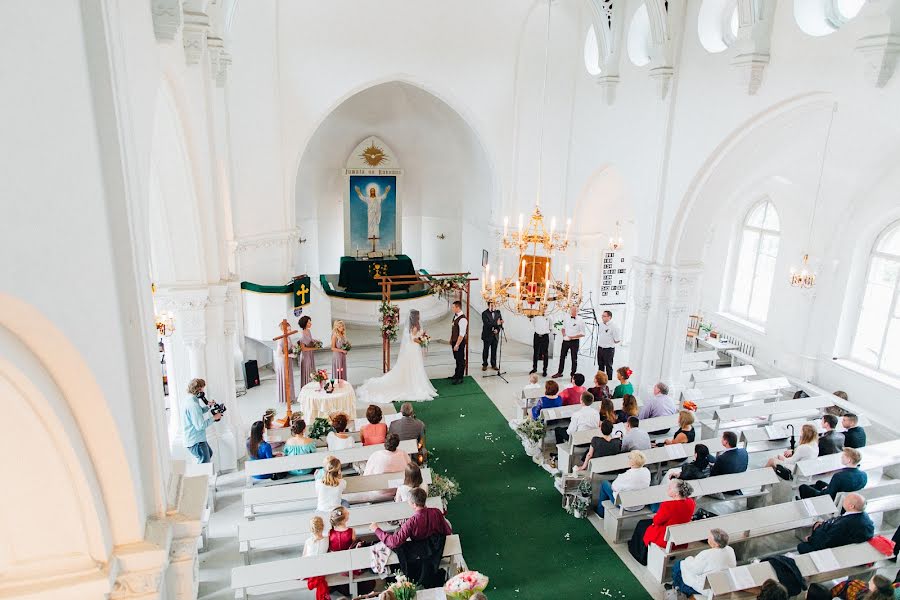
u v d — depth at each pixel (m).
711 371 11.66
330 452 7.86
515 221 14.15
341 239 18.31
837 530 6.21
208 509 7.77
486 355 12.78
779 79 7.77
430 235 18.61
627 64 10.85
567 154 13.13
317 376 9.90
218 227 8.40
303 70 12.55
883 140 9.73
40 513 2.85
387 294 11.97
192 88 7.42
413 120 17.28
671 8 9.27
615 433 8.50
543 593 6.62
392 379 11.69
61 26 2.39
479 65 13.31
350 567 5.77
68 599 2.97
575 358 12.38
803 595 6.23
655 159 10.21
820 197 11.34
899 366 10.73
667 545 6.48
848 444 8.19
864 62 6.45
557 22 12.57
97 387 2.72
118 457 2.99
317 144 16.48
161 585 3.38
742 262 14.09
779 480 7.57
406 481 6.22
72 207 2.47
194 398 7.84
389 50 12.88
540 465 9.25
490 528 7.73
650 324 10.92
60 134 2.37
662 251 10.38
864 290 11.23
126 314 3.11
